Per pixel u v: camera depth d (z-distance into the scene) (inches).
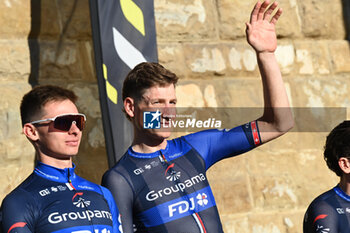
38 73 296.5
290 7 351.3
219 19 333.7
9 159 279.9
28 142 286.8
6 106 282.4
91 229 147.2
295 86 344.5
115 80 242.8
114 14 245.1
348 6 367.6
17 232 136.6
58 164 154.7
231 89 329.4
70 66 305.4
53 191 148.9
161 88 170.7
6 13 289.0
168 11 320.2
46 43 300.2
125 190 165.3
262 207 321.7
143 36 252.4
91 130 303.9
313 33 355.6
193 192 171.6
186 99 316.8
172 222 164.4
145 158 173.9
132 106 175.2
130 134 242.8
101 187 162.7
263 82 178.2
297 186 331.0
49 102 151.4
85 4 312.2
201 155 182.7
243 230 313.7
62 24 305.4
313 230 175.8
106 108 241.1
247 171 323.0
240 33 338.0
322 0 360.5
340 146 179.9
